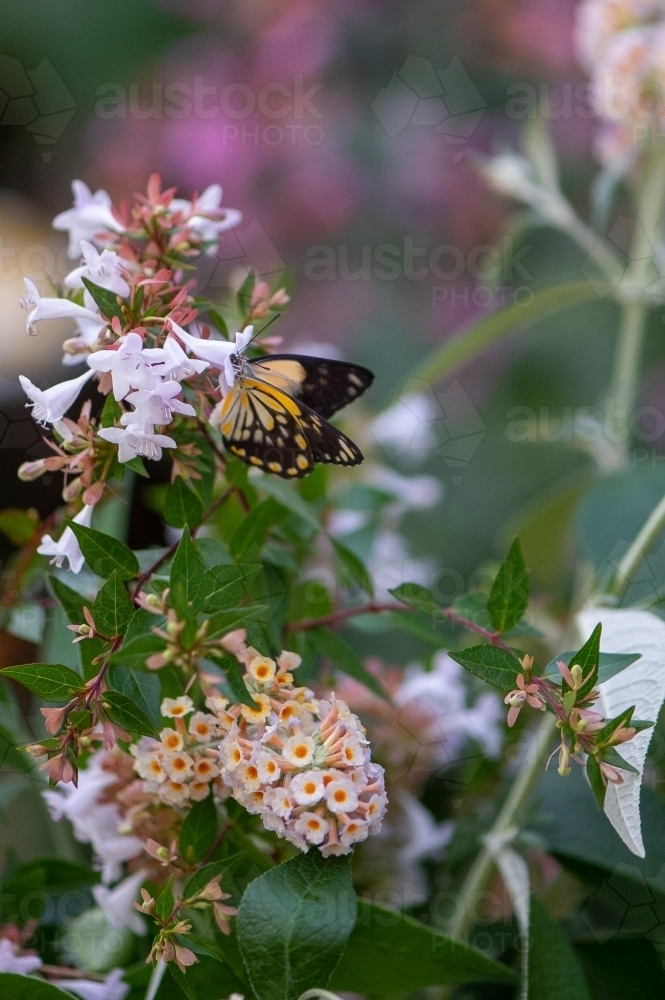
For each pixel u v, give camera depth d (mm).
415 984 1142
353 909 1089
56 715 1084
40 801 1254
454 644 1177
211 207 1138
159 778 1101
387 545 1413
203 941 1116
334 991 1145
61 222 1140
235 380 1109
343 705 1095
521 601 1125
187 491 1126
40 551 1124
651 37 1449
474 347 1550
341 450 1145
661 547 1303
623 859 1201
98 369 1077
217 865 1096
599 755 1087
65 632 1199
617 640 1164
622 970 1193
